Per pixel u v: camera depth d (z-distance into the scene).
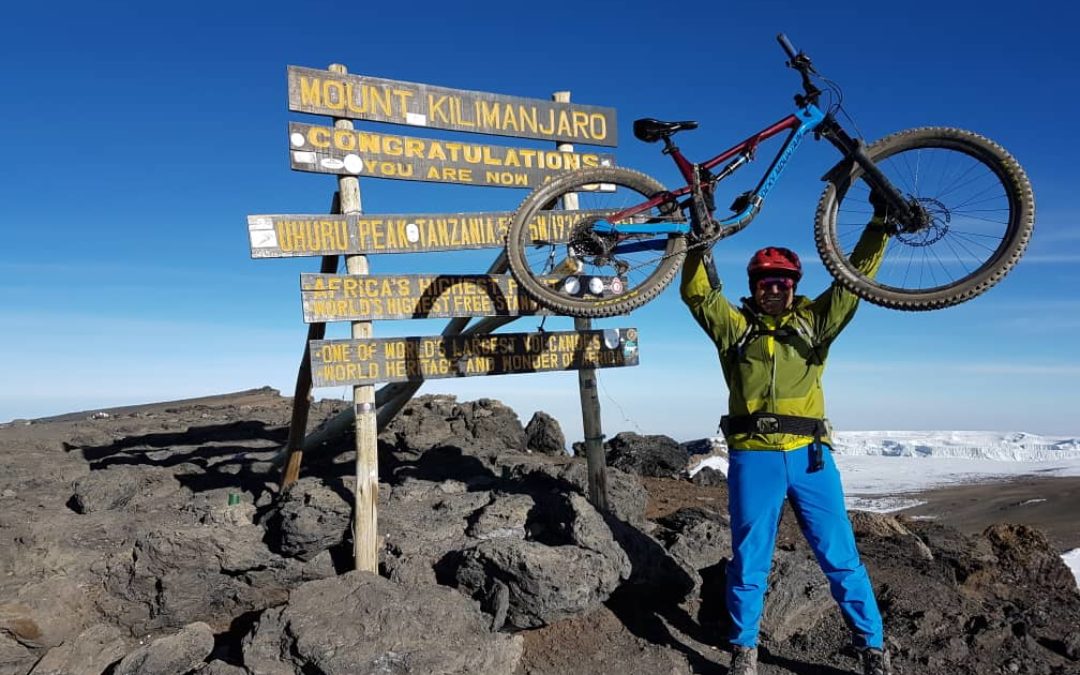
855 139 4.54
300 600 4.42
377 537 5.34
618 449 11.07
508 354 6.07
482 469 7.62
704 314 4.68
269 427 10.59
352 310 5.49
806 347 4.46
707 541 6.01
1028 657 4.89
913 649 4.95
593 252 5.12
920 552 6.93
